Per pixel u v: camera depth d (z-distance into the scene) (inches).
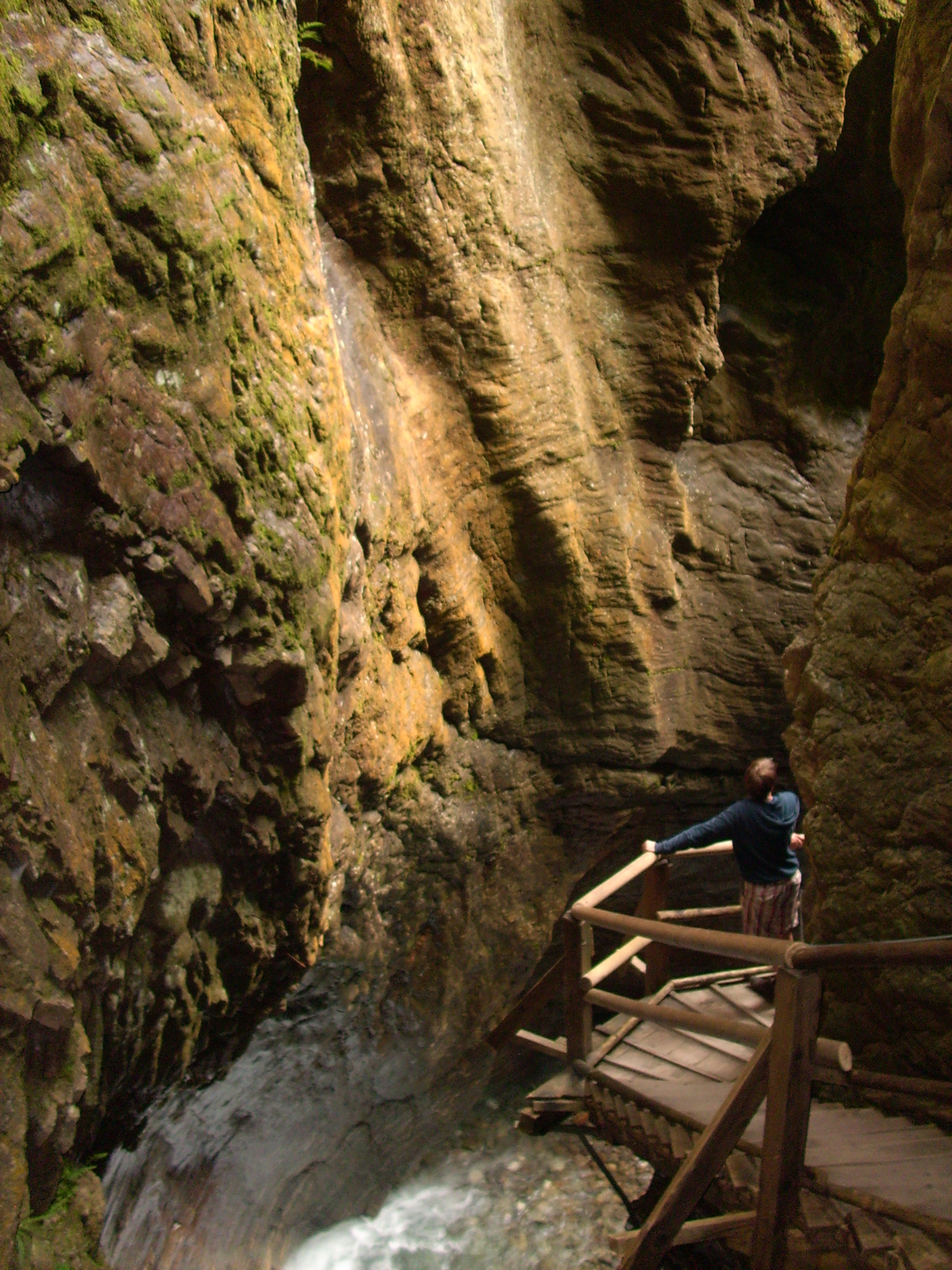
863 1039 161.9
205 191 130.3
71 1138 117.1
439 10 210.4
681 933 142.3
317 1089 238.5
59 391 109.0
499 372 241.9
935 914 149.8
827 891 166.4
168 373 127.1
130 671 129.5
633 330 282.8
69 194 108.8
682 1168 123.3
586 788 304.0
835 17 277.0
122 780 127.5
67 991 118.6
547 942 310.0
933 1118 144.2
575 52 265.0
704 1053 180.4
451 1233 299.3
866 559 167.2
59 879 113.6
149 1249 186.1
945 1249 109.8
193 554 131.4
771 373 328.2
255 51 145.7
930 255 148.6
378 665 215.5
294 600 152.9
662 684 302.7
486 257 236.4
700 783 330.0
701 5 261.1
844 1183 120.9
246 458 141.4
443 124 216.8
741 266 335.9
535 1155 337.7
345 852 199.5
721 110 270.7
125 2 118.8
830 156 314.8
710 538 313.9
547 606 271.6
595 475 270.7
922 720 154.3
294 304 157.6
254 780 155.0
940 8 146.0
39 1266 111.1
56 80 106.3
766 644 322.3
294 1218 259.1
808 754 173.5
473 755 272.2
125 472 120.6
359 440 198.2
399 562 221.6
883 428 162.2
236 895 161.9
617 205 275.6
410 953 261.9
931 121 142.7
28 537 111.1
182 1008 154.4
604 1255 293.3
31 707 111.2
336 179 211.5
